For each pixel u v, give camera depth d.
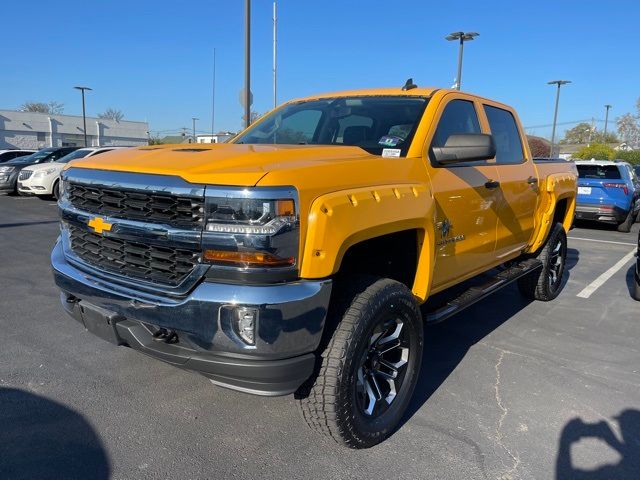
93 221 2.88
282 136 4.13
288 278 2.45
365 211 2.70
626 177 12.54
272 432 3.14
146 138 66.81
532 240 5.42
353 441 2.86
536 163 5.48
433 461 2.91
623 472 2.87
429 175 3.40
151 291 2.63
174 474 2.72
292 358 2.50
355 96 4.19
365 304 2.77
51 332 4.57
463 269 3.98
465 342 4.75
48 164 15.62
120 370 3.88
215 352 2.45
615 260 9.05
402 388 3.20
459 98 4.09
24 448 2.88
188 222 2.49
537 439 3.17
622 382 4.00
